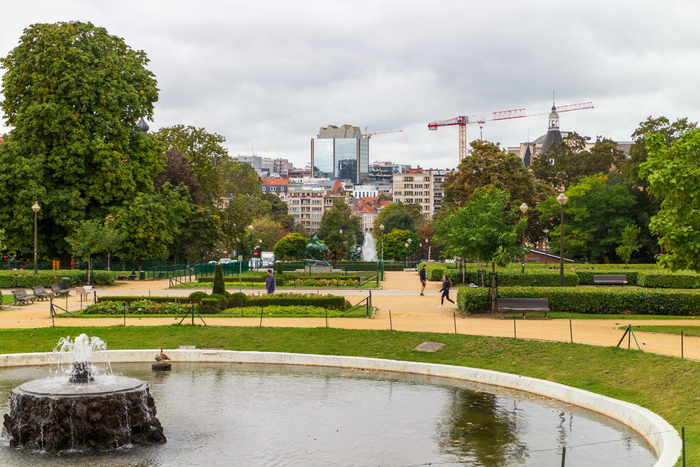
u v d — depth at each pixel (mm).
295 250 97938
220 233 76875
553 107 199250
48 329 25297
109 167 52625
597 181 83562
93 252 50156
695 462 11070
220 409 16594
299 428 15016
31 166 50625
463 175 72188
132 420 14164
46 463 13008
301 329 25297
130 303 32344
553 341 21438
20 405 14023
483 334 24047
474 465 12648
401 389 18656
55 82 51469
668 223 22625
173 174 73500
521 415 16078
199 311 31672
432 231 130375
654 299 30766
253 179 136625
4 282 45688
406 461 12883
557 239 82500
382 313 31953
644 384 16797
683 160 22469
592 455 13281
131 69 57469
